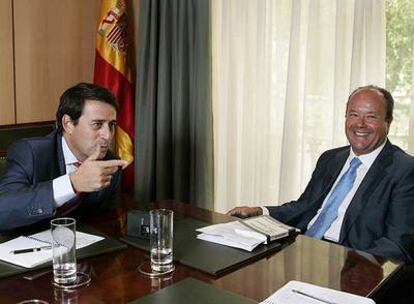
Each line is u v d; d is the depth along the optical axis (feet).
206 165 9.93
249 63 9.27
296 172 8.79
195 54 9.84
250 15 9.18
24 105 10.13
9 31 9.71
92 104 5.32
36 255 4.37
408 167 6.04
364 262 4.52
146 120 10.56
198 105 9.86
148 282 3.95
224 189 10.03
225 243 4.85
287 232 5.21
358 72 7.73
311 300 3.64
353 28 7.77
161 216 4.27
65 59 10.61
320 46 8.29
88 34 10.92
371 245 5.86
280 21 8.84
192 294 3.72
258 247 4.79
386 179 6.09
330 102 8.36
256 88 9.23
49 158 5.60
